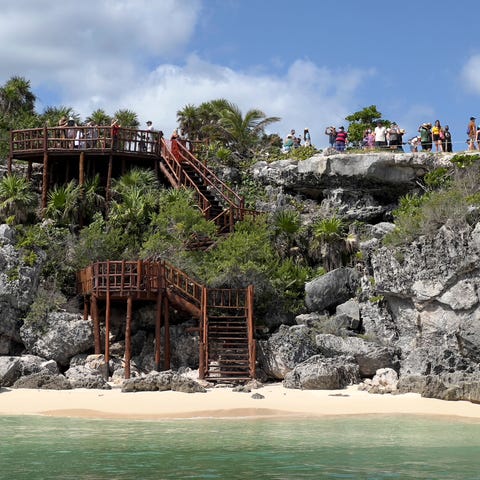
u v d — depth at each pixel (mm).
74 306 32438
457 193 31391
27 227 35094
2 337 31062
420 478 12852
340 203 39188
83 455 14617
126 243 34500
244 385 27109
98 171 39656
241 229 34625
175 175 38031
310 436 17094
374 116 58688
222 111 48625
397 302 31297
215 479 12664
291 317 32594
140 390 25734
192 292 30891
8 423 19016
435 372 28172
